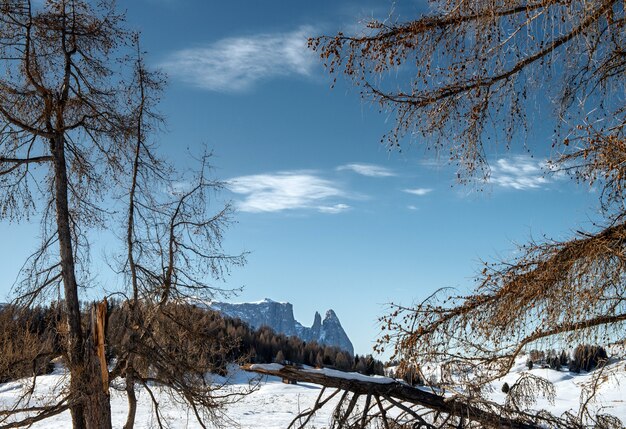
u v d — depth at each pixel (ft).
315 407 21.21
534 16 17.34
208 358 40.52
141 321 38.99
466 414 20.48
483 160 19.69
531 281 17.74
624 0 16.49
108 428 37.04
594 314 17.07
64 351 38.58
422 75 19.70
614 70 17.48
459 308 19.33
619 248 17.11
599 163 17.13
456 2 18.69
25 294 39.34
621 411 21.88
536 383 19.42
